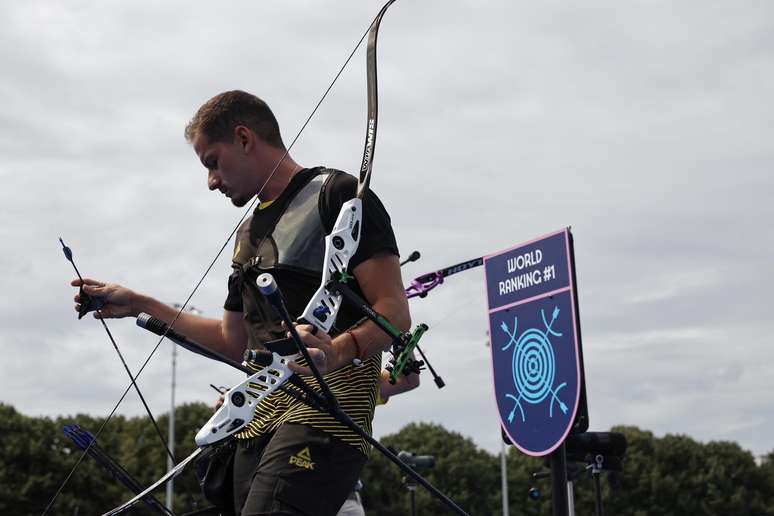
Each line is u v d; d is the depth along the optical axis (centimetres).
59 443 5769
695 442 7394
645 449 7131
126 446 6091
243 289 389
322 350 336
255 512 351
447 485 6850
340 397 364
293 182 385
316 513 356
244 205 395
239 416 322
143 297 417
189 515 389
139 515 3102
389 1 396
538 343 926
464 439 7225
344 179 378
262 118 388
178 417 6506
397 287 370
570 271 894
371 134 378
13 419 5644
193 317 426
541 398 920
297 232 375
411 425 7231
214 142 383
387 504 5909
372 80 389
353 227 359
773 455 7419
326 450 356
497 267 984
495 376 973
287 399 370
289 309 373
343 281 351
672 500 6950
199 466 389
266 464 357
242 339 421
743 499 7131
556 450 898
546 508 7006
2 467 5522
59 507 5572
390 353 371
